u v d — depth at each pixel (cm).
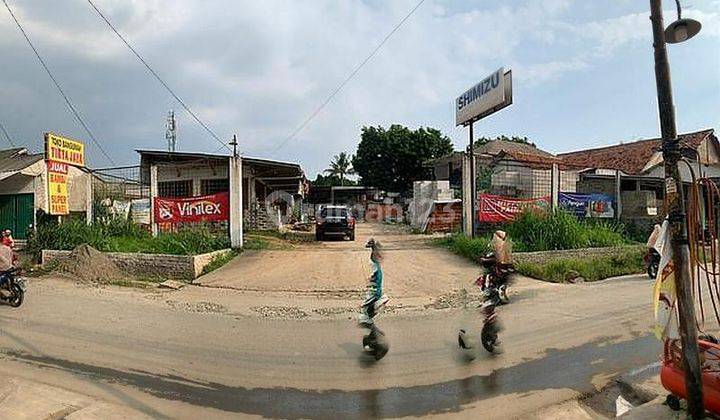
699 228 531
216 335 864
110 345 799
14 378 651
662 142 514
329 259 1634
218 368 701
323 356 755
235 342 824
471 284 1302
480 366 713
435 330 901
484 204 1839
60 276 1412
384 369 700
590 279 1455
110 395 602
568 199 2011
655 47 512
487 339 776
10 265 1068
